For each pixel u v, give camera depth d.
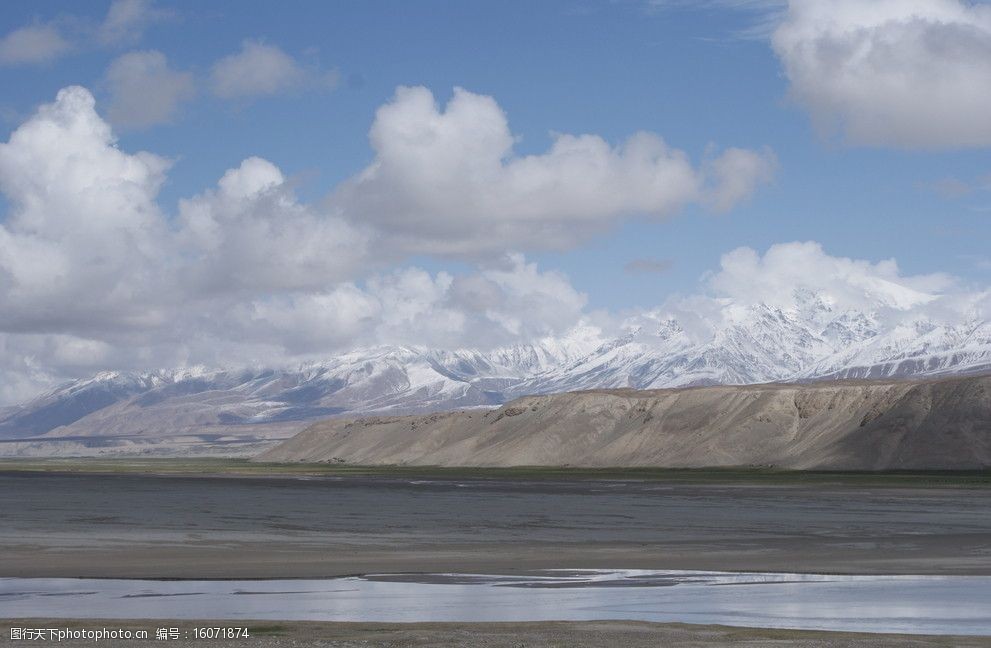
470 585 48.66
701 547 67.12
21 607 41.47
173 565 56.53
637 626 36.12
